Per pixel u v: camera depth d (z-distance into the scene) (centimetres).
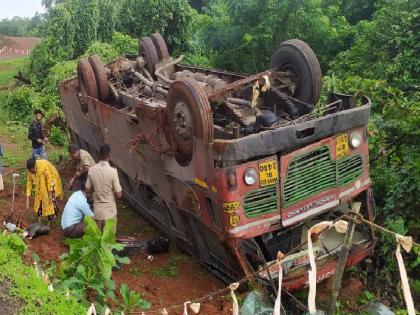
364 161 604
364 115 589
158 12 2034
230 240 539
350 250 588
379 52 1228
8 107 1692
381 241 643
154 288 635
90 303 529
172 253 729
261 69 1603
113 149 837
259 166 533
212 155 530
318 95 690
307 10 1532
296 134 544
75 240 563
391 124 730
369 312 556
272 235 595
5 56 4788
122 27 2059
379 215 689
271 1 1527
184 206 628
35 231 778
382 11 1284
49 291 508
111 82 968
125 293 550
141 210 838
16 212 891
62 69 1630
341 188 587
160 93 813
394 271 618
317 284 595
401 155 738
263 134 526
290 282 546
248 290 570
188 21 2073
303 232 603
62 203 922
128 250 721
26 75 2134
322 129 558
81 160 804
